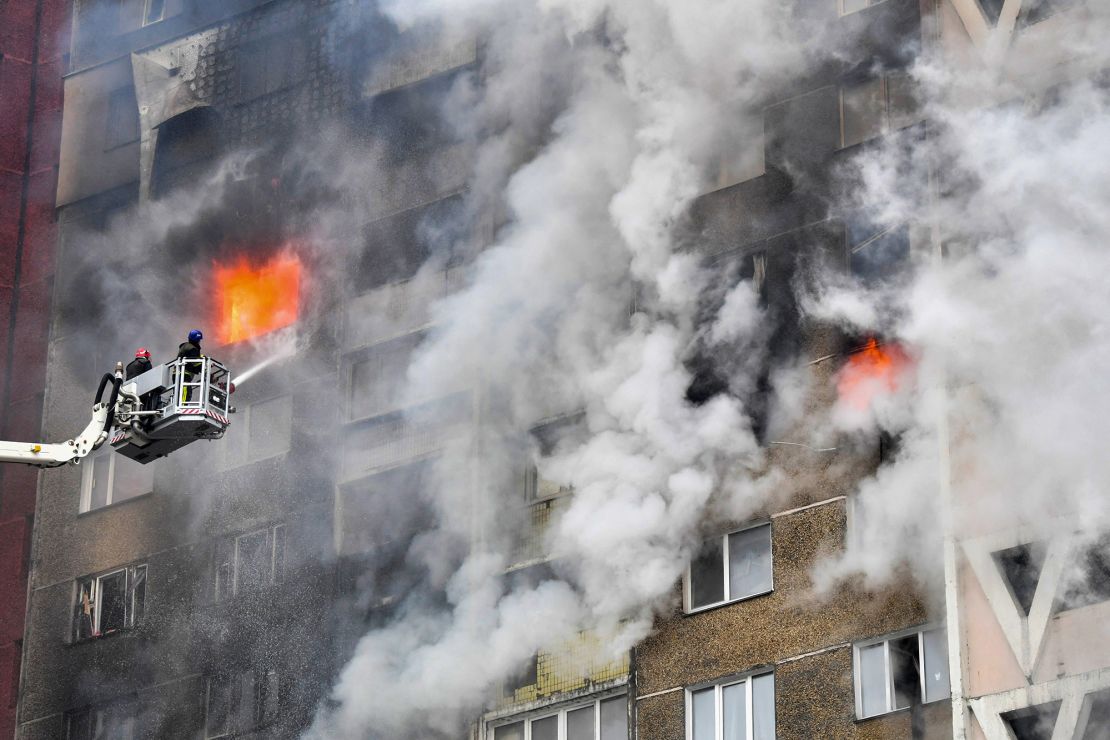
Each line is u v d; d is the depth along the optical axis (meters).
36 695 88.56
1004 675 62.03
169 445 53.38
